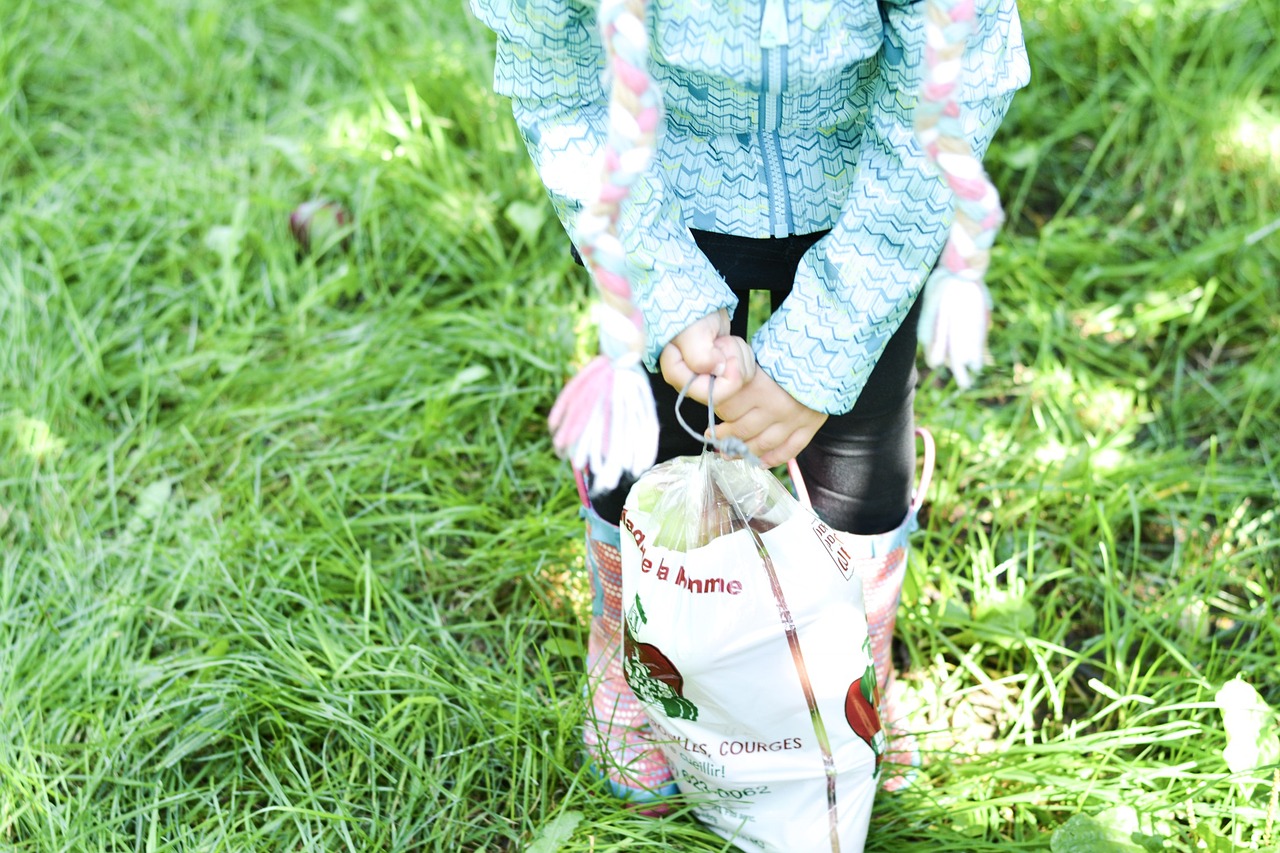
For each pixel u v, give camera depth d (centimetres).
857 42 120
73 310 245
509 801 172
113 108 303
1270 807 153
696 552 137
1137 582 203
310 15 324
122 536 211
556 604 200
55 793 171
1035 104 295
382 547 213
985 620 193
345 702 181
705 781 154
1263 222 261
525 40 123
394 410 236
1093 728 185
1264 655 187
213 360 246
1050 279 255
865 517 153
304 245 268
